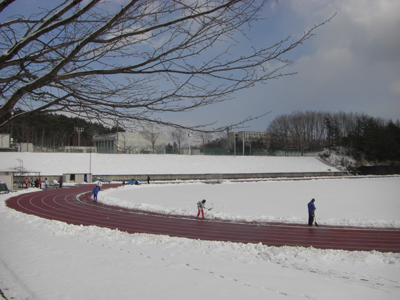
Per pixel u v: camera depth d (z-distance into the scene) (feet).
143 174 223.30
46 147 227.61
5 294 26.37
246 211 92.38
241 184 200.95
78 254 39.45
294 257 42.19
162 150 275.39
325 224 70.44
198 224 70.49
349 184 199.72
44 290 27.37
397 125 380.78
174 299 26.04
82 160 224.33
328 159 345.10
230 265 37.35
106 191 152.35
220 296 27.14
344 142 370.12
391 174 309.22
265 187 178.09
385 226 67.56
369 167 315.17
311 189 164.76
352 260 40.83
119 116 17.69
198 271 34.32
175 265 36.24
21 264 34.65
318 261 40.34
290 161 312.29
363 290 30.27
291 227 67.00
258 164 290.56
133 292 27.32
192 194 140.97
